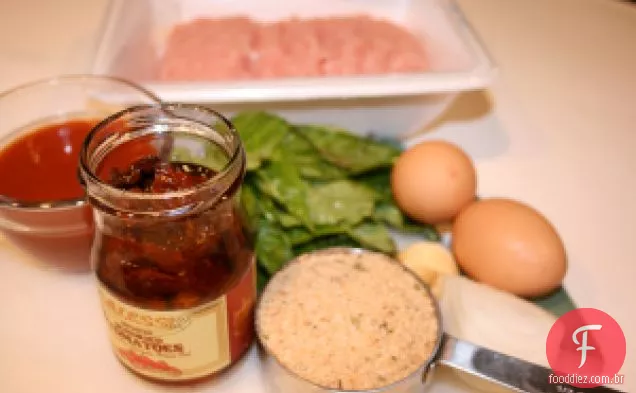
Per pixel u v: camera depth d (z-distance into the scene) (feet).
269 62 1.56
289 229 1.28
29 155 1.22
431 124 1.61
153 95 1.26
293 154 1.37
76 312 1.21
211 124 0.98
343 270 1.14
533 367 1.05
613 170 1.53
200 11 1.76
